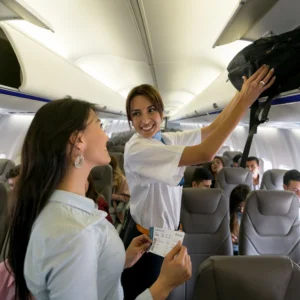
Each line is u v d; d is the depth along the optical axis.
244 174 3.39
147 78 6.64
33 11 1.65
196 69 5.49
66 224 0.55
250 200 1.96
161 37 3.50
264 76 1.01
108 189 3.06
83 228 0.56
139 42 3.71
